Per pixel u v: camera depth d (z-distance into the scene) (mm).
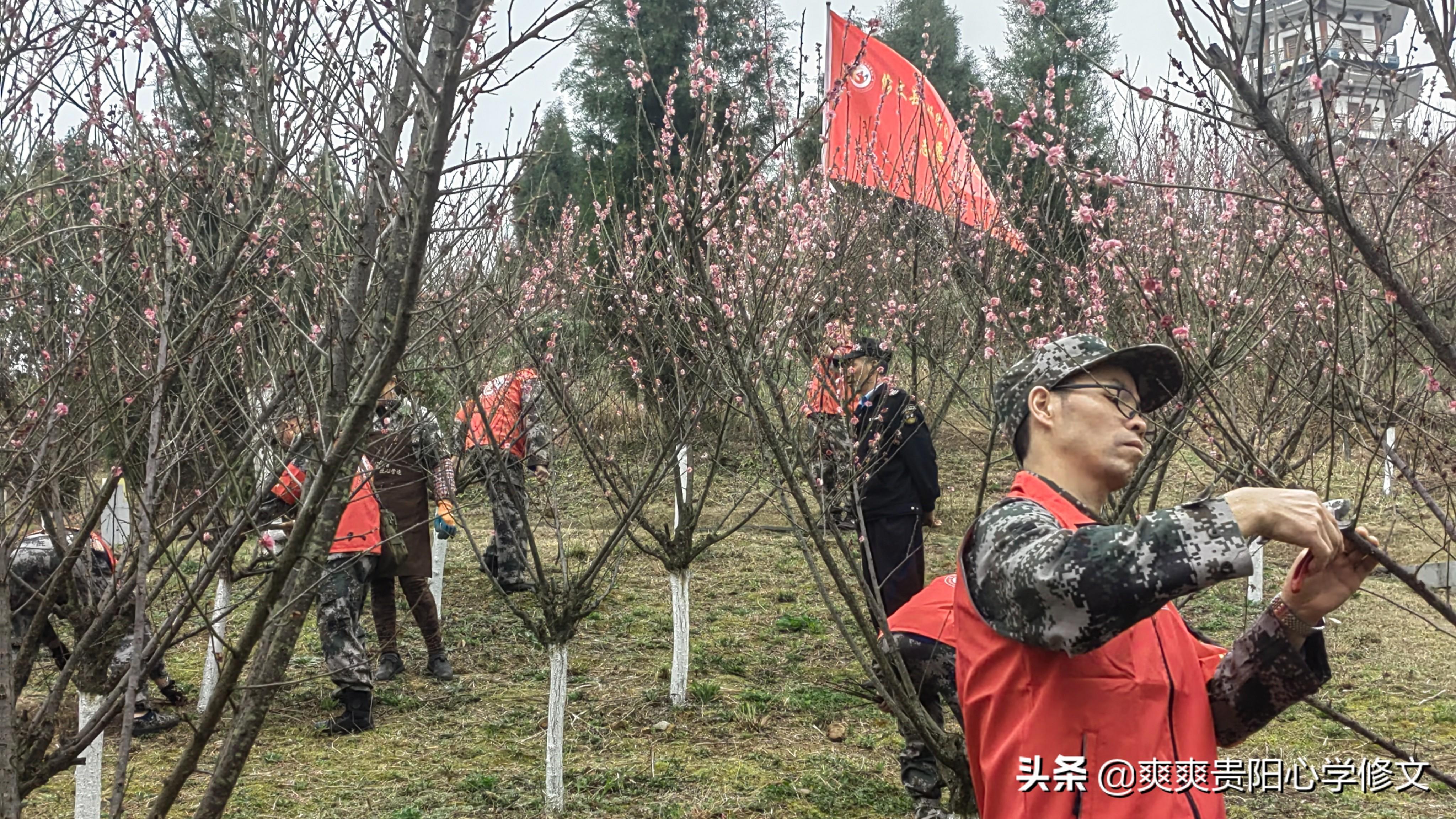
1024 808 1950
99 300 3266
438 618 6637
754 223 5484
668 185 4492
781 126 5324
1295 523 1805
